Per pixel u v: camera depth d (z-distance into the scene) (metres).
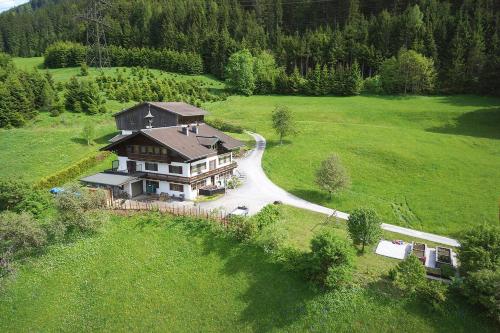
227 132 92.69
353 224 40.59
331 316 31.84
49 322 35.81
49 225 44.31
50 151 74.69
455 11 153.38
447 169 66.56
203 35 172.62
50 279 39.88
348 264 33.53
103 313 36.12
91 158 69.69
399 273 33.34
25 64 169.50
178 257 40.41
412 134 84.62
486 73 113.44
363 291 33.00
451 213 52.88
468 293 30.34
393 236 47.31
